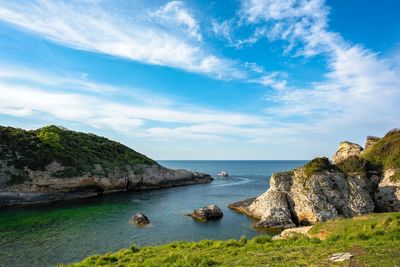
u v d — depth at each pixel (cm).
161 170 11000
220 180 13075
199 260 1814
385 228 2209
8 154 7088
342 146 7188
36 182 6919
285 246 2092
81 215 5378
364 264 1394
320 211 4591
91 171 8150
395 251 1564
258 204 5406
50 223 4738
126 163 10031
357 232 2200
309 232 2709
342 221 2689
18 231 4228
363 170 5516
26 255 3234
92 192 8062
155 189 9712
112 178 8712
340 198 4803
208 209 5219
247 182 12012
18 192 6588
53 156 7631
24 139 7700
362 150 6762
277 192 5191
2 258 3134
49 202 6831
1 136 7419
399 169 5116
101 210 5872
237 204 6222
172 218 5159
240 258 1827
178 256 2044
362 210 4672
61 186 7319
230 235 4075
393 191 4888
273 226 4519
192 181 11612
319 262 1520
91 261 2225
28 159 7181
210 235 4072
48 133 8469
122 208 6103
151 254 2297
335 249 1767
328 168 5269
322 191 4872
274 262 1623
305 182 5059
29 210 5822
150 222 4850
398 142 5709
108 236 4006
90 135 11175
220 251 2169
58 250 3412
